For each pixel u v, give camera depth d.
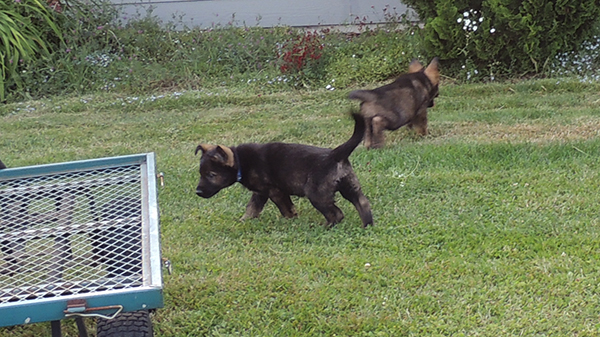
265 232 4.19
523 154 4.70
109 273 3.30
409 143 5.00
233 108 5.80
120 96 6.13
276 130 5.31
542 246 3.92
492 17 5.87
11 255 3.42
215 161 4.12
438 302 3.69
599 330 3.53
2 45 6.19
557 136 4.93
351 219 4.23
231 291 3.80
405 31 6.64
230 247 4.08
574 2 5.69
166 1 7.32
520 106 5.49
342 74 6.16
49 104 6.01
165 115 5.72
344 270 3.87
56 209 3.59
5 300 3.19
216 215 4.34
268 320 3.65
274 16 7.27
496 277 3.78
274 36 6.81
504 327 3.56
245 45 6.67
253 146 4.18
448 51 5.96
